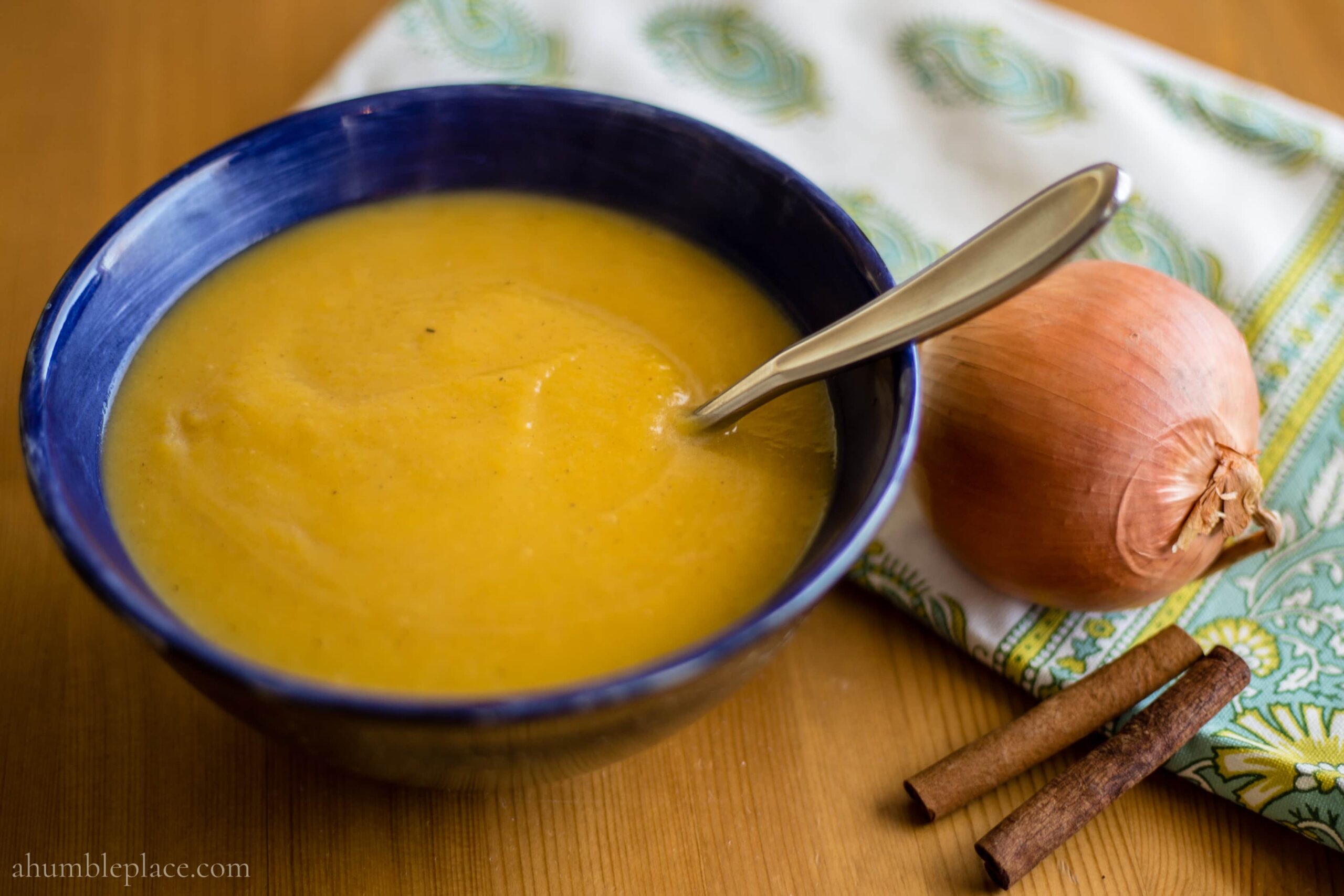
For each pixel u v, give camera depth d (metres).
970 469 0.45
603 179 0.48
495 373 0.45
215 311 0.46
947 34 0.58
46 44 0.59
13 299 0.52
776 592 0.43
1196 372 0.45
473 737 0.37
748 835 0.44
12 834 0.43
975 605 0.47
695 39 0.58
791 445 0.45
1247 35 0.61
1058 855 0.44
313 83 0.58
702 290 0.47
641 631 0.42
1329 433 0.50
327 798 0.44
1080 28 0.58
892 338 0.42
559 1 0.58
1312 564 0.48
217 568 0.42
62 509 0.38
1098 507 0.45
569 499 0.43
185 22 0.60
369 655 0.41
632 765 0.45
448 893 0.43
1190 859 0.44
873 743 0.46
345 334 0.46
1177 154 0.55
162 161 0.56
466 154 0.48
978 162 0.56
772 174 0.46
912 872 0.44
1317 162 0.54
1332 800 0.43
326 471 0.43
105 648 0.46
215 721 0.45
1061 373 0.45
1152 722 0.44
